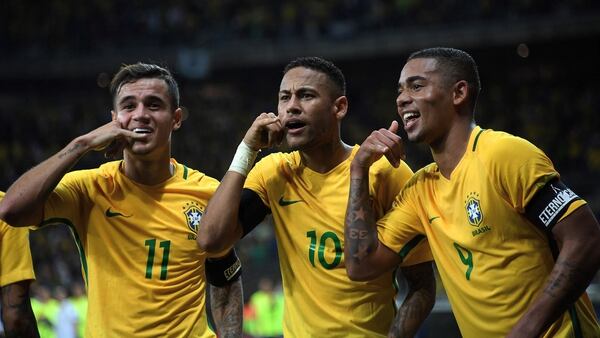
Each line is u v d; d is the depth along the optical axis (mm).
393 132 5398
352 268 5320
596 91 32875
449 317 12062
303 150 5871
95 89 41125
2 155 36719
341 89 5957
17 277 5887
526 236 4875
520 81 35188
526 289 4871
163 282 5777
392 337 5789
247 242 29047
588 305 5152
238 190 5652
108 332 5699
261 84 39406
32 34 39812
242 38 37000
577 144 30156
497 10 32469
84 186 5922
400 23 34312
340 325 5699
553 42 31688
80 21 39406
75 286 22438
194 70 36688
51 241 29438
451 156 5234
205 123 37500
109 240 5816
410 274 5961
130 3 39562
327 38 35125
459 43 32781
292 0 37281
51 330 20797
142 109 5758
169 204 5938
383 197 5895
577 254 4625
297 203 5891
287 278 5938
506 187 4840
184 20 38250
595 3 30297
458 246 5074
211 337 5957
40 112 40719
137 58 37344
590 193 28531
